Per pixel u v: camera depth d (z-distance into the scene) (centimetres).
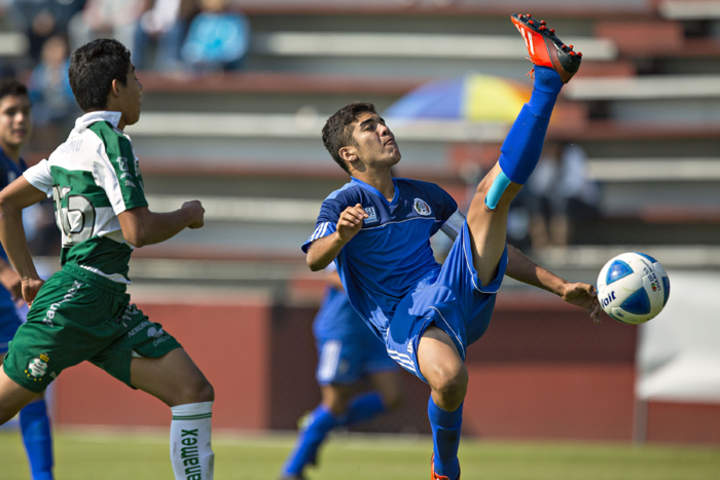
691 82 4153
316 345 2956
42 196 1433
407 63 4441
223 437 2939
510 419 2891
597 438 2858
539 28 1250
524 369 2895
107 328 1312
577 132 3991
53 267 3228
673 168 3950
